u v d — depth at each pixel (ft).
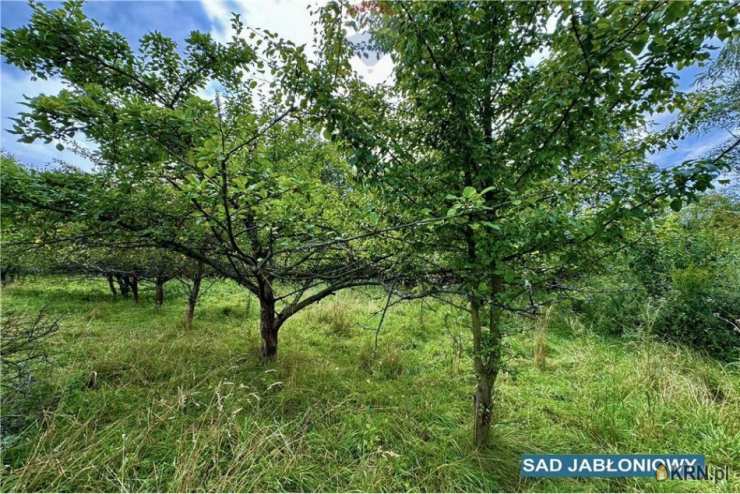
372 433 7.50
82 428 6.71
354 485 6.21
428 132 6.52
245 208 6.07
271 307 11.63
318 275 9.86
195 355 11.68
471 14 5.32
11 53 6.49
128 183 7.00
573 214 5.52
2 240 7.78
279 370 10.67
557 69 5.00
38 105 5.13
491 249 5.40
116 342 12.53
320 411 8.45
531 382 10.57
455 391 9.91
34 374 9.10
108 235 7.78
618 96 4.87
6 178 5.85
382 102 6.95
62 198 6.53
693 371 10.34
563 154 5.17
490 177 5.84
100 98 5.82
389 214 6.75
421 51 5.14
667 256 10.32
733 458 7.03
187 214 7.78
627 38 4.12
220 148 5.15
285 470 6.32
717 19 4.03
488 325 6.94
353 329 16.12
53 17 6.56
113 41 7.54
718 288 12.01
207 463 6.29
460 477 6.53
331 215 7.81
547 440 7.76
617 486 6.50
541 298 5.84
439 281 7.27
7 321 8.25
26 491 5.63
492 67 6.13
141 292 24.64
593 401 9.20
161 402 7.74
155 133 5.75
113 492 5.81
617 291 5.99
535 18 5.36
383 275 8.05
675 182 4.18
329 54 5.69
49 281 19.27
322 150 10.60
